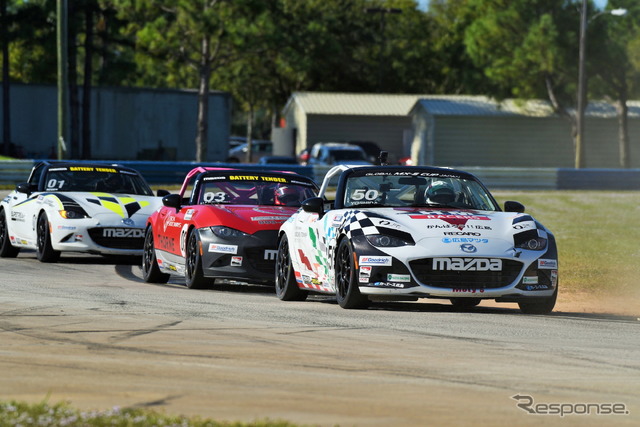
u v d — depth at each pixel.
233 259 31.64
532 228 25.77
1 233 46.62
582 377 16.12
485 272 24.67
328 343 19.38
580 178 103.50
